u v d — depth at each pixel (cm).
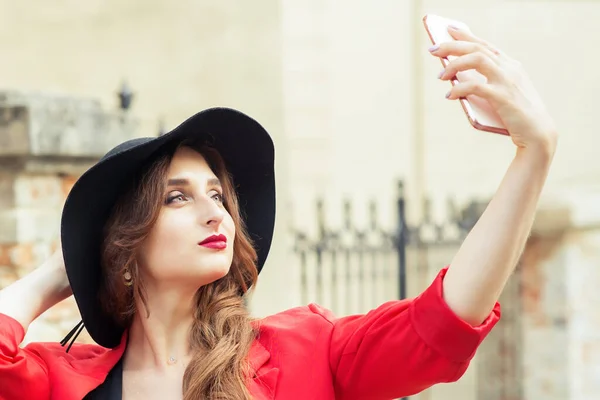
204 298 226
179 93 673
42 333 405
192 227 216
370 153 822
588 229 625
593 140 800
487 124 198
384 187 824
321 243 640
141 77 675
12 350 211
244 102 669
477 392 681
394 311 211
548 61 813
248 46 671
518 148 196
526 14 820
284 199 656
